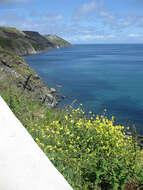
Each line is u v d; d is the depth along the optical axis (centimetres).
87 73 6188
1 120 246
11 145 182
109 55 16125
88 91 3781
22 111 661
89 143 489
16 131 212
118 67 7894
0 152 170
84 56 14438
